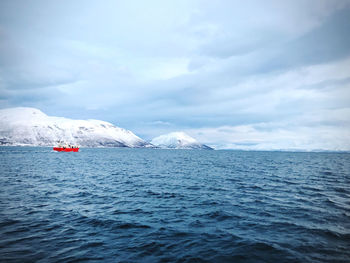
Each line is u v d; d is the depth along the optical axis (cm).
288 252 1038
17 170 4484
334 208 1817
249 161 9325
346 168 6375
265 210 1752
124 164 6819
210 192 2486
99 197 2202
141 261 952
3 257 970
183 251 1048
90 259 963
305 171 5141
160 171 4838
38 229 1316
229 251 1048
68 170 4734
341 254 1025
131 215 1619
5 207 1772
